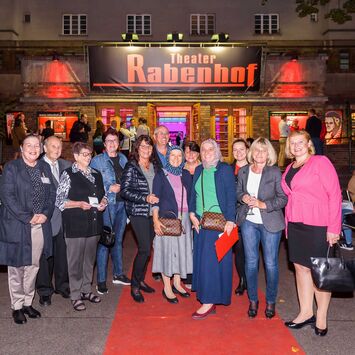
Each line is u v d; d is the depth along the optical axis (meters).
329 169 4.70
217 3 21.50
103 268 6.27
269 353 4.40
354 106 20.30
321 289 4.52
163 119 19.83
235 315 5.40
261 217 5.17
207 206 5.30
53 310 5.60
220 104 18.94
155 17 21.45
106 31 21.50
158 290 6.41
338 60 20.53
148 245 5.84
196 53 17.95
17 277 5.18
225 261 5.26
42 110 18.73
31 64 18.45
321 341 4.67
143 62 17.95
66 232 5.46
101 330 4.97
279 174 5.18
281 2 21.62
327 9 21.39
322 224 4.73
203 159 5.37
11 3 20.66
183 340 4.70
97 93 18.23
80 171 5.54
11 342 4.67
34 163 5.31
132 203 5.80
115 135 6.51
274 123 18.86
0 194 5.03
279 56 18.53
